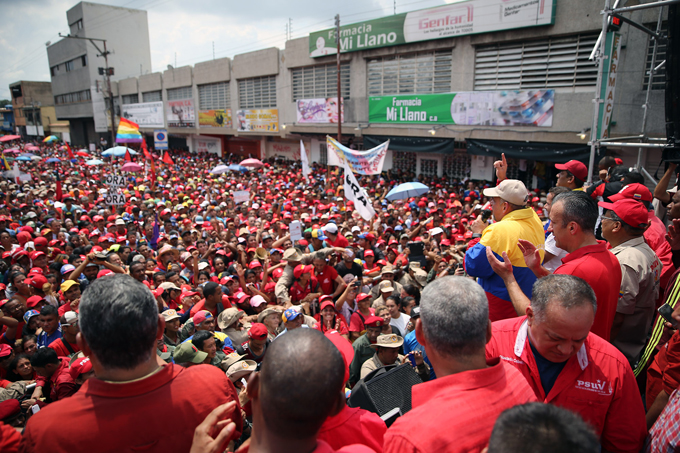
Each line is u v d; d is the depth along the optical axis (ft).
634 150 45.39
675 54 19.76
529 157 53.83
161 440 5.53
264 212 44.42
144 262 25.99
